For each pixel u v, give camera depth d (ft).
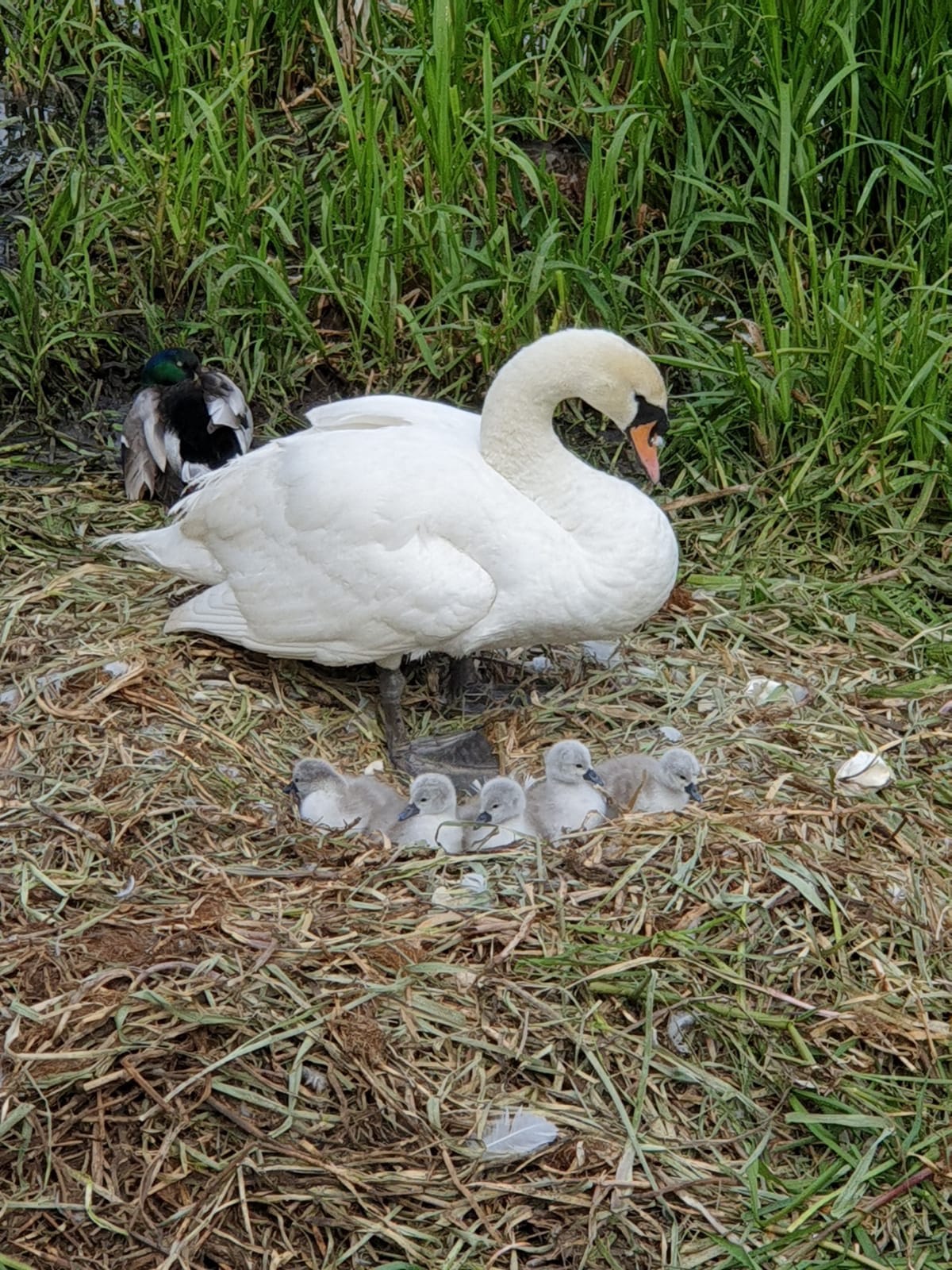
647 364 19.34
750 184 26.58
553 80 28.94
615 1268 14.26
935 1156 15.29
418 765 19.66
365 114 26.05
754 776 18.93
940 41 26.81
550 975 16.17
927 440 23.25
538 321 25.22
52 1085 14.64
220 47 29.37
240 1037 15.20
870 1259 14.55
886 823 18.28
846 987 16.40
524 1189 14.52
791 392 23.81
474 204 27.04
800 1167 15.26
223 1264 14.06
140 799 17.80
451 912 16.66
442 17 25.57
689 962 16.37
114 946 15.92
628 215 27.27
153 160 27.81
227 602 19.71
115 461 24.40
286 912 16.53
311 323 25.43
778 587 22.27
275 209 26.20
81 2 31.24
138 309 26.08
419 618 18.62
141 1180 14.37
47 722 18.85
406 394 25.11
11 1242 14.05
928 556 22.77
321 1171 14.46
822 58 26.96
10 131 29.89
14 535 22.45
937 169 26.35
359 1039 15.25
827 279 24.39
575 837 17.78
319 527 18.88
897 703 20.51
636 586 18.86
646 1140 15.05
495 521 18.66
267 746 19.21
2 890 16.65
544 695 20.68
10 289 25.14
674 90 27.27
